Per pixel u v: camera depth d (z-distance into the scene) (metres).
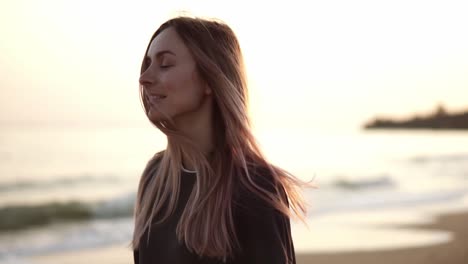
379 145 61.19
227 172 1.55
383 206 18.47
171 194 1.69
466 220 14.56
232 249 1.49
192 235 1.52
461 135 96.19
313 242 11.30
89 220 17.38
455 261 9.70
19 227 16.48
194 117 1.62
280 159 41.34
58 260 11.45
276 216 1.49
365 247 10.80
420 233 12.45
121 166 29.88
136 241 1.77
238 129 1.58
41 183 24.22
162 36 1.62
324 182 27.58
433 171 36.28
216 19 1.66
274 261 1.46
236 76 1.62
